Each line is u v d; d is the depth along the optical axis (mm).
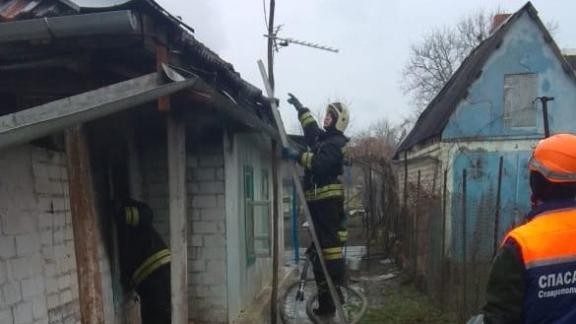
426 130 14594
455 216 8109
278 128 4406
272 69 6590
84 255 3217
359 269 11258
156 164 6031
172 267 3754
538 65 12562
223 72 5367
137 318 5738
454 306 7395
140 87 3189
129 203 5168
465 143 12547
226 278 6016
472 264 6988
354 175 21094
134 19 3232
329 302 4465
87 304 3191
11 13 4090
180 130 3797
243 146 7223
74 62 3660
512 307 2018
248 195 7504
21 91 3908
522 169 12445
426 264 8922
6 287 3375
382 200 13633
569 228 2016
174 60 4305
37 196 3830
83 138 3248
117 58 3836
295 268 10312
